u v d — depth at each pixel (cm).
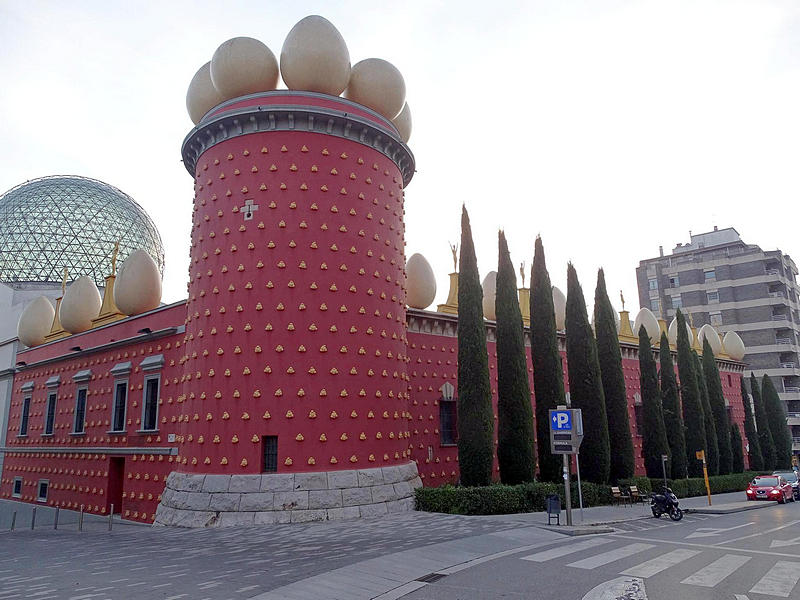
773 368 7181
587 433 2780
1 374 4062
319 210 2253
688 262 7956
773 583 1099
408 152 2611
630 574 1181
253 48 2373
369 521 1956
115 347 3019
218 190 2317
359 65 2538
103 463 2938
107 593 1066
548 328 2706
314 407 2088
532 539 1638
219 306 2200
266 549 1491
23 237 4884
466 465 2342
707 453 3941
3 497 3772
